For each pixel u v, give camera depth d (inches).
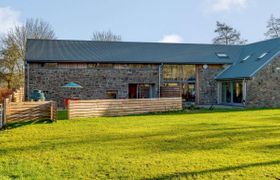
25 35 1653.5
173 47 1245.1
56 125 555.2
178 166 279.4
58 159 303.9
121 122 594.2
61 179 243.8
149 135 439.2
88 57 1071.0
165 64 1135.0
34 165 281.9
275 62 1032.2
